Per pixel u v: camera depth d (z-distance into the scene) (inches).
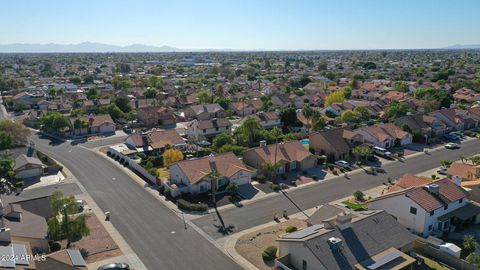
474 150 3656.5
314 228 1802.4
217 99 5851.4
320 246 1581.0
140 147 3491.6
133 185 2721.5
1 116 5462.6
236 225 2101.4
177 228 2062.0
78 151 3654.0
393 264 1555.1
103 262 1722.4
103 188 2667.3
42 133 4443.9
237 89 7347.4
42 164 3031.5
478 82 7052.2
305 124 4534.9
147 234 1995.6
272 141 3676.2
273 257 1753.2
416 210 1988.2
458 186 2226.9
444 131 4254.4
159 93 6697.8
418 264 1686.8
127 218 2186.3
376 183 2763.3
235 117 5290.4
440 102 5241.1
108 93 6678.2
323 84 7785.4
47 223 1934.1
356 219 1793.8
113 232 2015.3
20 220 1931.6
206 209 2293.3
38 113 5073.8
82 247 1850.4
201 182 2536.9
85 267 1533.0
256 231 2030.0
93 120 4485.7
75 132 4333.2
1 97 7052.2
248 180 2731.3
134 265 1707.7
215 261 1747.0
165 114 4980.3
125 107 5383.9
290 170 3026.6
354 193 2468.0
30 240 1759.4
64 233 1860.2
